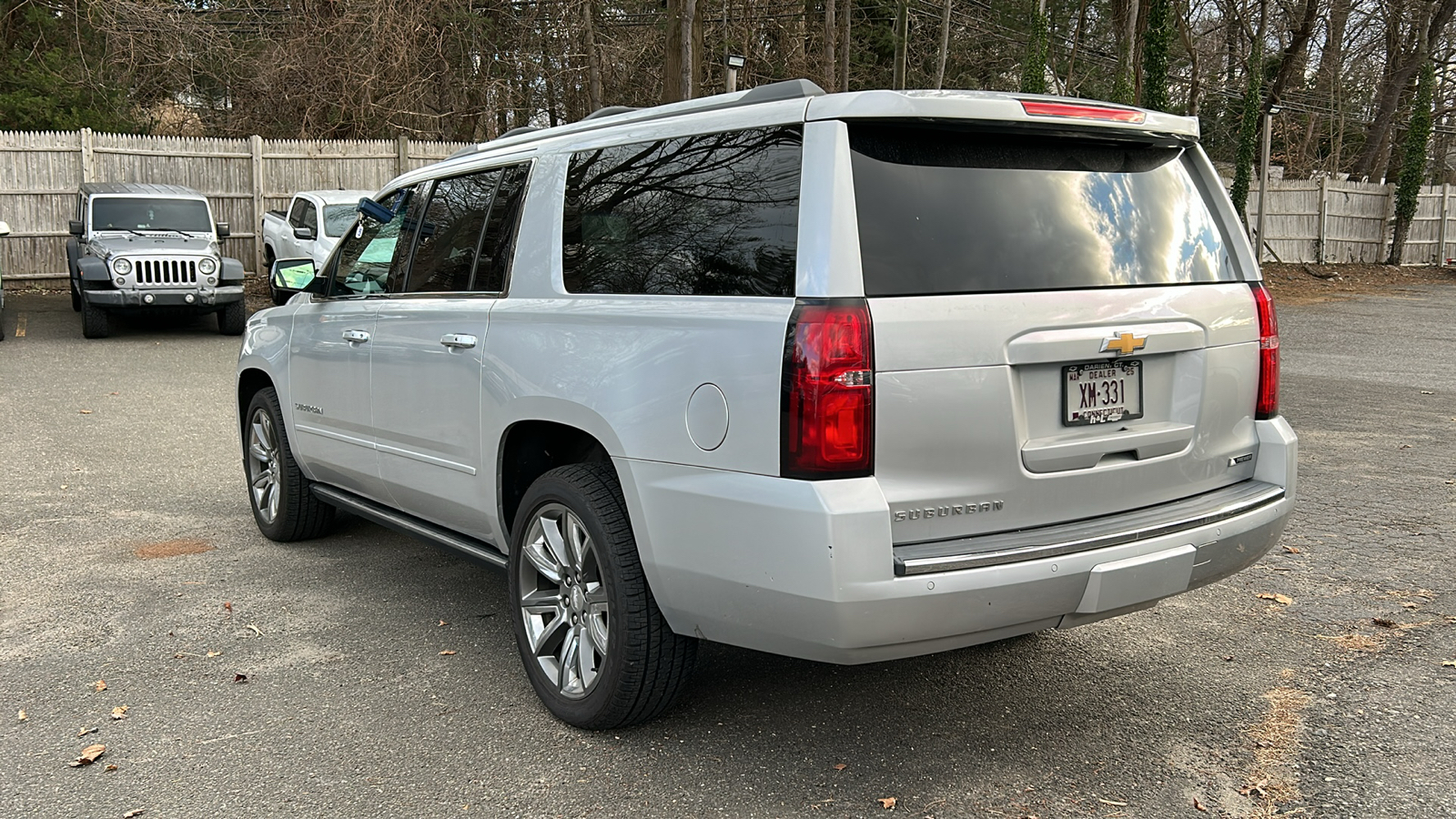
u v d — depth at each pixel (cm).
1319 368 1320
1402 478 725
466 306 403
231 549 566
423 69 2745
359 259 493
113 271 1398
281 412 554
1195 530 323
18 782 321
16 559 542
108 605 476
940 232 295
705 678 401
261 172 2086
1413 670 407
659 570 319
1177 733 356
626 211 348
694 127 330
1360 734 353
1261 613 470
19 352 1298
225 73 2661
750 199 306
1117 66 2683
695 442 304
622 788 319
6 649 425
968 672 406
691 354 307
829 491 275
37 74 2309
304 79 2562
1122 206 333
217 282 1459
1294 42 3528
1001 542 292
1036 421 305
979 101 299
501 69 3020
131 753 340
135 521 613
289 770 330
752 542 289
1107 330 312
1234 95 4081
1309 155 4347
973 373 289
